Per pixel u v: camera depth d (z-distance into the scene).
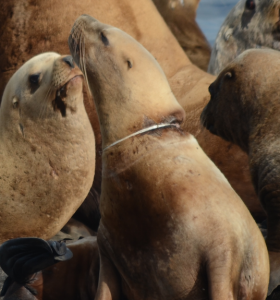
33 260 10.28
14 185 13.93
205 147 15.66
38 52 16.95
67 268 10.86
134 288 9.57
